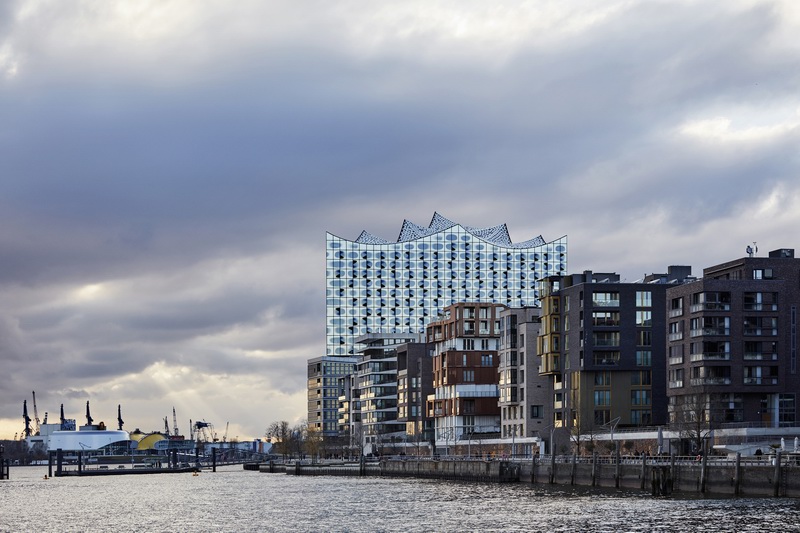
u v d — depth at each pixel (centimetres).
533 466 19225
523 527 12194
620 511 13075
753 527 11156
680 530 11169
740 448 17838
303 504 17138
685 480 14762
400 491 18962
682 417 19300
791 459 13962
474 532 12006
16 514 17625
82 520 16100
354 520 13988
